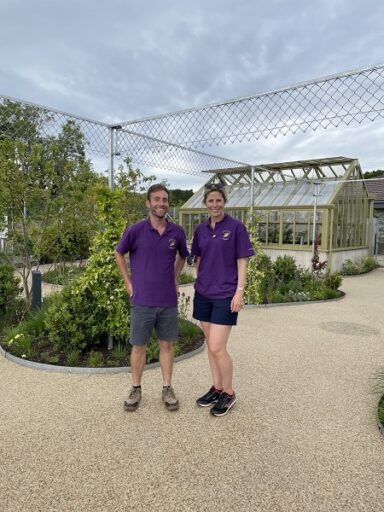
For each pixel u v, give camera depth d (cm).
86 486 228
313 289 900
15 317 577
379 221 1808
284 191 1483
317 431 295
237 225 307
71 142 546
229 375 317
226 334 311
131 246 317
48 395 347
